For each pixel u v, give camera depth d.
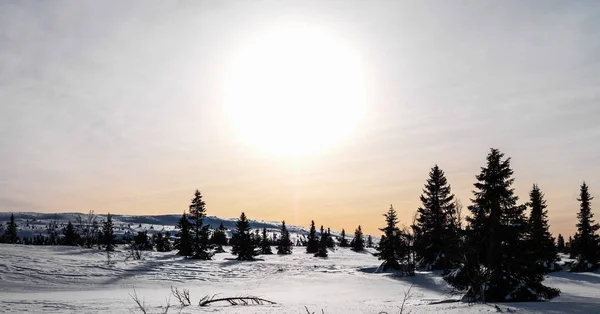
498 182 24.83
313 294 28.64
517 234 23.47
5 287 28.98
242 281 37.75
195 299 25.19
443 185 49.31
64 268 37.88
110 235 71.31
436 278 38.22
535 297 22.33
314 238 104.44
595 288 33.88
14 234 108.75
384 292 30.00
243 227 66.88
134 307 18.08
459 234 24.78
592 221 53.94
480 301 21.02
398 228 50.19
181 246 63.59
